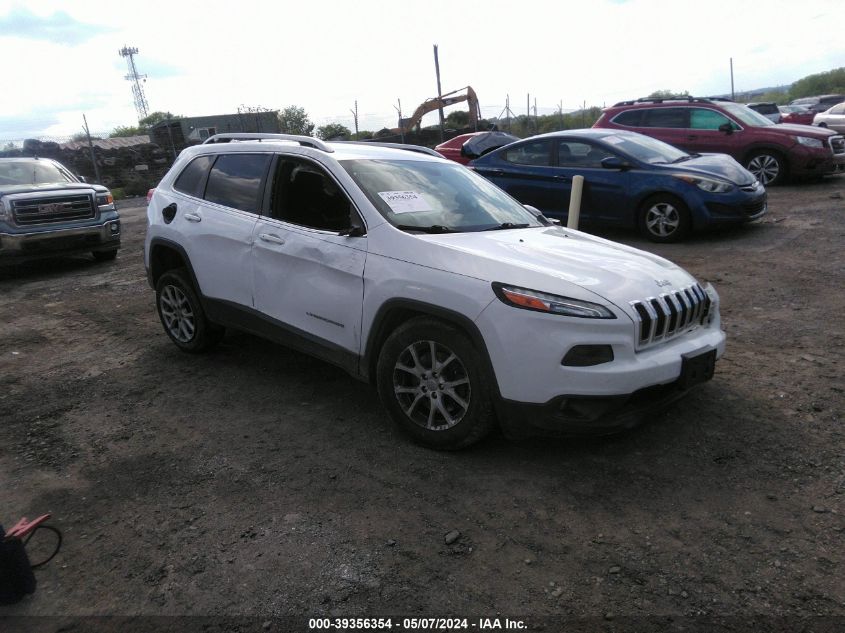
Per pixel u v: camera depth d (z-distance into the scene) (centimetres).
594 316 317
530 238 406
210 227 485
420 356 367
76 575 280
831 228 901
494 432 392
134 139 4197
